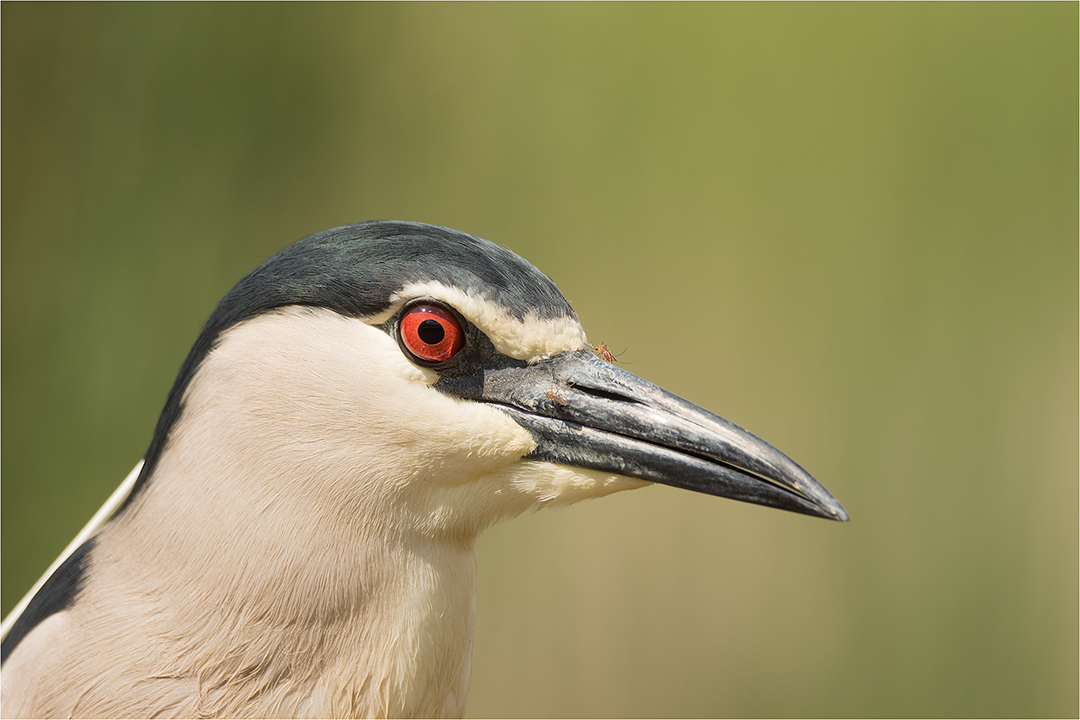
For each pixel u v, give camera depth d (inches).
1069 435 223.5
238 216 216.8
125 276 204.8
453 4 227.0
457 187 224.8
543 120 223.6
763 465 147.6
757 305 216.4
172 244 210.1
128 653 147.2
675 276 217.3
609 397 147.8
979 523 217.6
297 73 222.2
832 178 222.7
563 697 199.9
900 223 223.5
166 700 147.2
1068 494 221.0
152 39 213.0
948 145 225.9
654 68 222.1
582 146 221.6
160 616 147.3
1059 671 214.5
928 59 227.3
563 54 224.2
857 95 224.5
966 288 223.5
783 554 207.0
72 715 147.1
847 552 211.9
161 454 147.6
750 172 220.7
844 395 216.7
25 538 187.2
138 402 200.1
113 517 148.2
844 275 219.3
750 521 206.8
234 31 217.6
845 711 206.1
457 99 226.1
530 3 225.8
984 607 214.4
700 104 221.9
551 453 147.7
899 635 210.7
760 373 214.8
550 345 147.7
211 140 215.3
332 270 147.3
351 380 147.3
